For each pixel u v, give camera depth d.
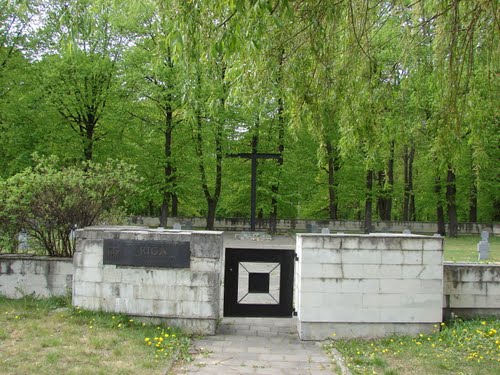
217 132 24.80
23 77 19.61
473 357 5.82
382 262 7.09
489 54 6.88
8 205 8.27
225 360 5.88
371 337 7.04
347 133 7.66
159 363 5.47
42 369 4.97
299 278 7.11
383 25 7.47
